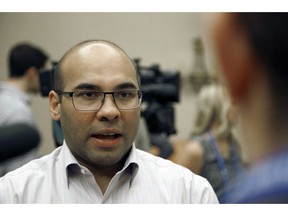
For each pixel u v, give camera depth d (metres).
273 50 2.44
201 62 2.51
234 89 2.46
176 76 1.73
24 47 1.98
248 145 2.38
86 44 0.98
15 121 1.77
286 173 2.25
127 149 0.97
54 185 1.00
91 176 0.99
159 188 1.02
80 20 2.47
